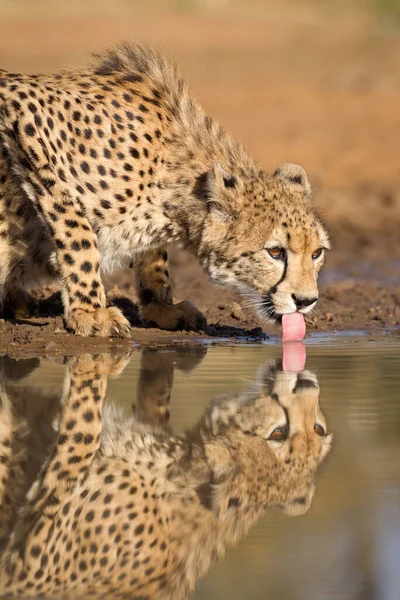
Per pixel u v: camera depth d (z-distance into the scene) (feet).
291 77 139.13
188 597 18.76
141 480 24.29
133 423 28.48
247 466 25.08
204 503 22.89
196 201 41.01
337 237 73.15
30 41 170.81
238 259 40.47
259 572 19.10
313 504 22.56
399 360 37.06
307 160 95.55
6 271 42.37
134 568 20.30
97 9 211.82
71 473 24.71
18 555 20.84
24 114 39.55
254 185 40.47
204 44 172.76
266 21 202.49
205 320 44.86
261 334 43.45
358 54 156.76
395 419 28.58
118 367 35.73
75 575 20.06
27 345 39.50
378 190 85.30
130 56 43.19
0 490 23.62
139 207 41.27
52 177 39.78
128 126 40.96
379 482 23.39
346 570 18.93
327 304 50.49
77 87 41.32
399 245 70.64
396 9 196.95
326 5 208.64
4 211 41.24
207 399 30.86
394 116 112.98
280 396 31.19
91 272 40.65
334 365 36.09
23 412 29.50
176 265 63.52
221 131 42.93
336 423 28.25
